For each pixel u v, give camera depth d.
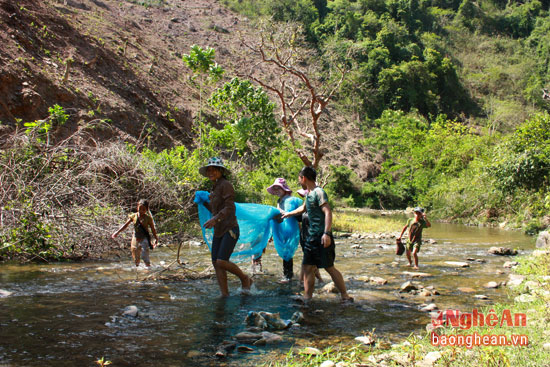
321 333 4.21
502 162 18.80
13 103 14.55
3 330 3.95
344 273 7.63
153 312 4.77
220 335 4.06
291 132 14.19
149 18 37.88
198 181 13.66
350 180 38.78
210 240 6.38
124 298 5.34
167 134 21.27
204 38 39.03
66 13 25.27
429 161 35.75
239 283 6.61
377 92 52.00
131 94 21.23
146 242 7.44
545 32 91.94
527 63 80.19
